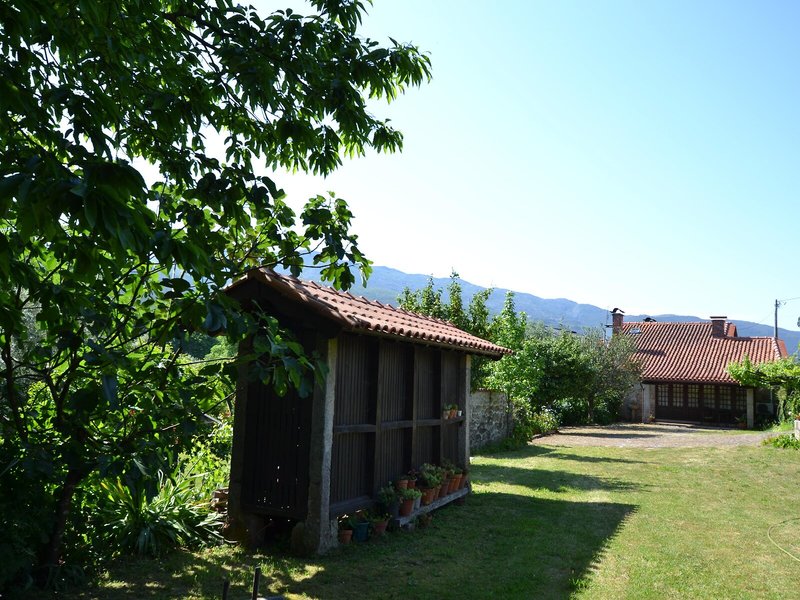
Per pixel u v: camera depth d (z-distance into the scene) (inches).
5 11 103.8
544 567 247.1
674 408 1231.5
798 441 668.1
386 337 276.2
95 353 164.1
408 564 243.8
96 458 173.0
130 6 170.4
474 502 380.5
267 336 173.8
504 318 895.7
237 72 187.3
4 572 170.2
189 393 187.2
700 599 214.7
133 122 188.2
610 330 1371.8
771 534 311.4
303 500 253.0
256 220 223.6
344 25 211.8
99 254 122.3
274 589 208.7
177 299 167.6
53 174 89.6
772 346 1207.6
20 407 198.7
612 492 429.4
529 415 910.4
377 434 291.7
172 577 215.5
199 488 295.6
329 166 226.5
